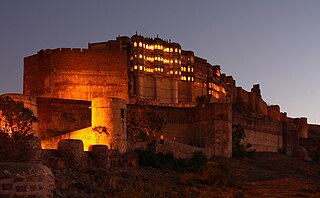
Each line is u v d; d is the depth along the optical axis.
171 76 128.00
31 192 16.59
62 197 37.22
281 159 106.94
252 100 165.12
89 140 62.88
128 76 122.50
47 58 116.69
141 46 124.75
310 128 199.38
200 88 135.75
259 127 120.12
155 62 125.75
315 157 131.12
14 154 43.06
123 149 63.62
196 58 136.50
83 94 115.06
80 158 50.78
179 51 130.12
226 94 149.88
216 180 62.62
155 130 78.38
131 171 58.09
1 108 48.22
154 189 49.41
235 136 103.31
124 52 119.62
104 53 117.94
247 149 110.62
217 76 146.50
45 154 48.69
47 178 17.16
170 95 127.38
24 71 120.50
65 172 46.25
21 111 50.22
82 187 42.53
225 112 97.81
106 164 54.97
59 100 95.44
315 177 87.38
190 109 102.31
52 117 93.56
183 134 101.25
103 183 46.09
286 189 61.75
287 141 130.00
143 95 122.81
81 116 96.06
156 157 69.12
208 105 98.81
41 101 94.00
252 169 89.06
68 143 50.12
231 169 82.62
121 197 30.17
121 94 117.31
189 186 57.69
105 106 62.88
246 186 64.44
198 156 77.12
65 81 114.69
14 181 16.38
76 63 116.12
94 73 116.56
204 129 98.44
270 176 77.88
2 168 16.47
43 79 116.75
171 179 60.84
